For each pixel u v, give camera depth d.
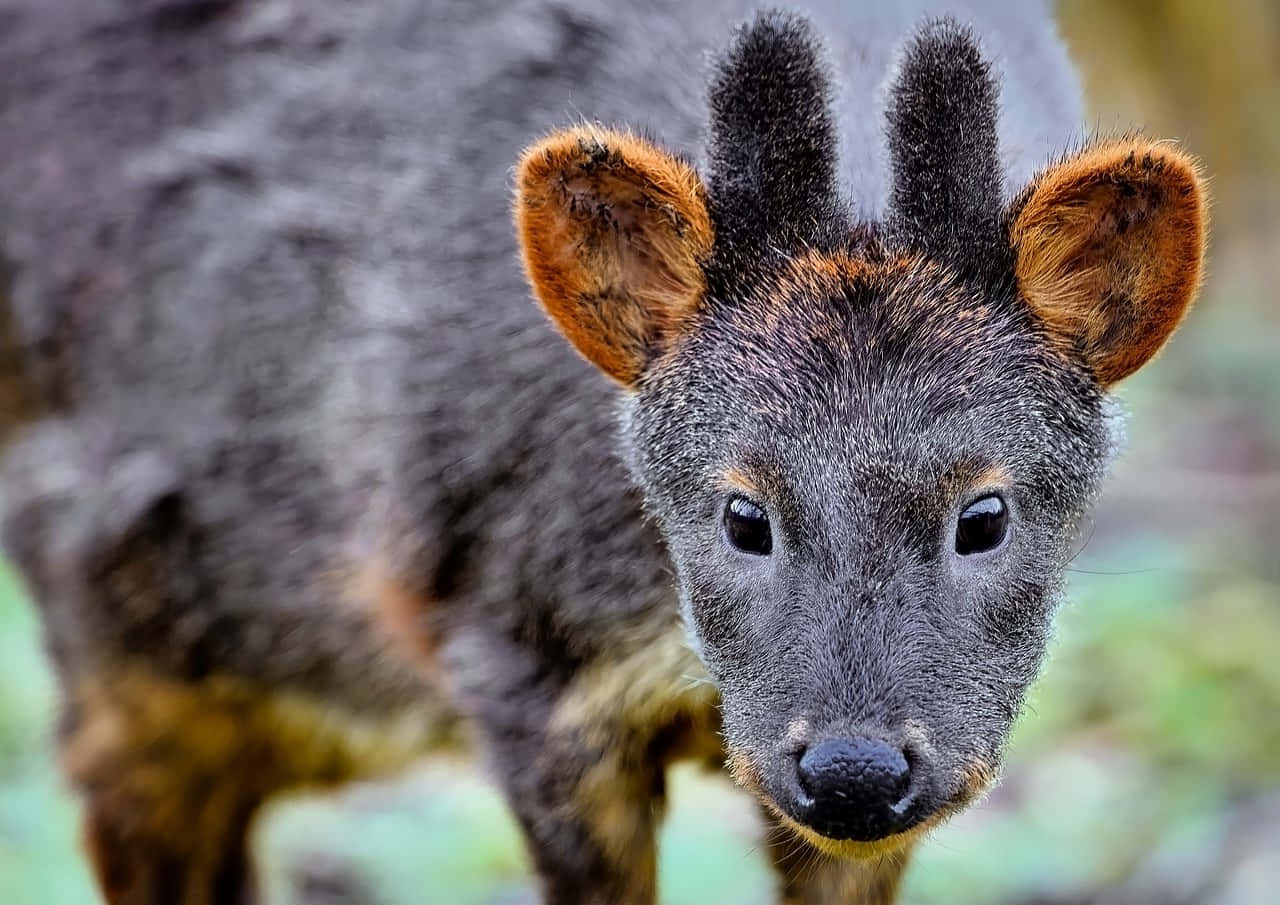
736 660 8.48
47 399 12.25
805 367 8.34
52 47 12.15
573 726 9.88
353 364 10.72
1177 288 8.68
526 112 10.24
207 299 11.39
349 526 10.95
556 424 9.64
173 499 11.65
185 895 12.69
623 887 10.09
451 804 15.21
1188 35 21.12
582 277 8.92
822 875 9.99
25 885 13.37
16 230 12.10
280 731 12.14
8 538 12.46
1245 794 14.66
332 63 11.20
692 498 8.62
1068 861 14.08
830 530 8.15
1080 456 8.63
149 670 12.05
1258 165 21.98
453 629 10.35
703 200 8.74
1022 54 10.08
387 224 10.62
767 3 9.91
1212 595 16.64
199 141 11.52
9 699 15.48
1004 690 8.40
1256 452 19.53
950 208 8.59
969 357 8.34
